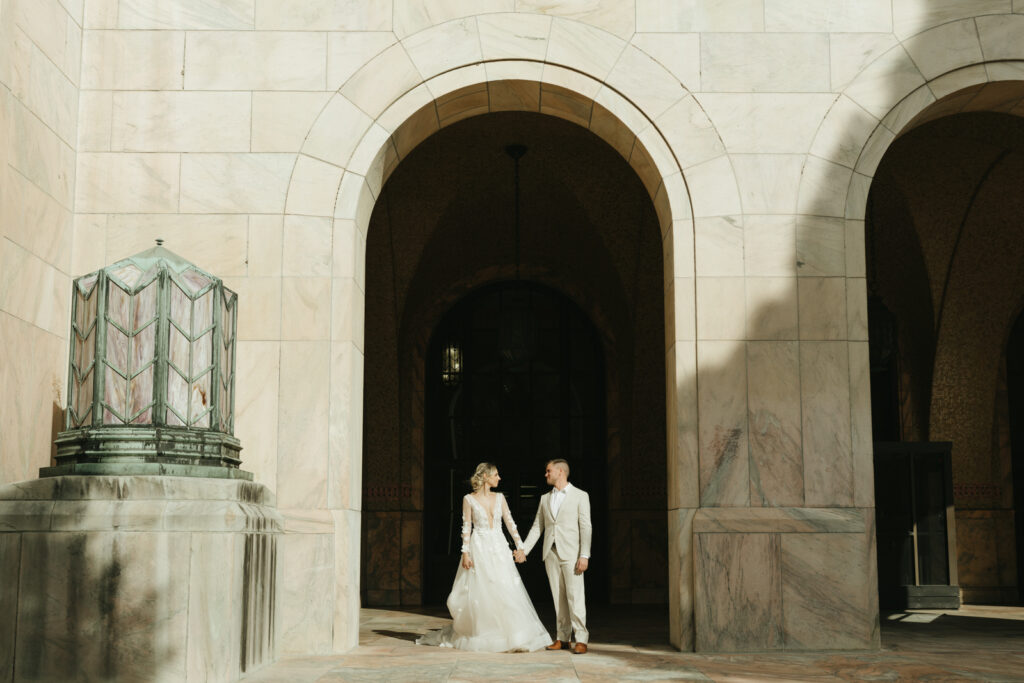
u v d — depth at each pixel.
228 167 8.11
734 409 7.93
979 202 13.77
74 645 5.64
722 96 8.28
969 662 7.13
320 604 7.45
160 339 6.37
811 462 7.86
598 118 8.56
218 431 6.66
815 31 8.35
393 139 8.34
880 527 13.23
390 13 8.32
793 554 7.66
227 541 5.90
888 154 13.24
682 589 7.73
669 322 8.41
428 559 15.19
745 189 8.19
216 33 8.26
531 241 15.31
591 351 15.88
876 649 7.61
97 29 8.24
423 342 15.45
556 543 7.98
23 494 5.92
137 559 5.72
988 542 14.67
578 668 6.77
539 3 8.35
